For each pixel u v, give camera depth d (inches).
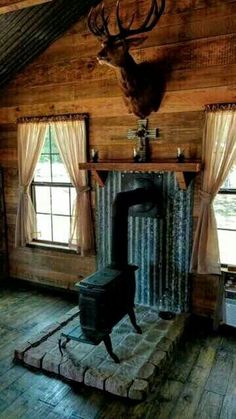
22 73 157.9
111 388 94.3
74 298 161.0
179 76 124.9
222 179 119.9
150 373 97.7
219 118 118.0
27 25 129.1
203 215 123.4
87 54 141.1
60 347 107.4
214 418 86.7
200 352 115.5
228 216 128.2
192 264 127.6
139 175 136.3
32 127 158.2
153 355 105.9
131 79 111.6
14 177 172.7
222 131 118.1
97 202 148.2
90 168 137.4
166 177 131.0
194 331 129.4
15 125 166.1
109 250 149.3
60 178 162.1
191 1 119.1
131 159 139.2
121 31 100.1
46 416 87.4
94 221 152.5
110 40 99.2
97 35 102.3
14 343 121.1
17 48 140.0
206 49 119.0
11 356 113.1
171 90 127.1
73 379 100.6
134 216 138.7
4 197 177.8
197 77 121.9
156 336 117.2
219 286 124.4
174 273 135.1
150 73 125.3
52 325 125.4
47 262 170.7
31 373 104.4
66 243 165.3
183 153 128.6
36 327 133.0
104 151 144.9
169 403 91.9
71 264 163.2
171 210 132.0
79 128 146.0
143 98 120.6
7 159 172.9
